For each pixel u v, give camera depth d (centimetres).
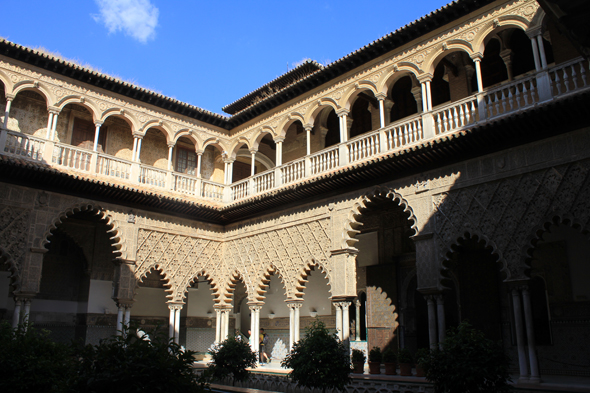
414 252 1393
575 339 1098
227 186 1688
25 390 549
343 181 1264
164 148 1736
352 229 1276
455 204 1075
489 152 1044
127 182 1460
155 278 1772
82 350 479
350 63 1345
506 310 1213
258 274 1505
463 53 1316
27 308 1232
